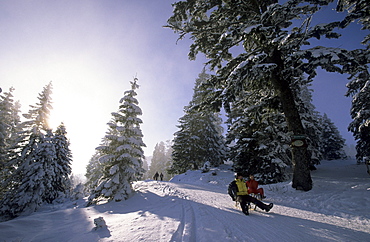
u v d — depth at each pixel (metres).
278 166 13.54
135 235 3.88
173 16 10.39
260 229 4.10
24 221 6.36
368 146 17.00
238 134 16.89
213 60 11.38
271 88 11.77
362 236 3.82
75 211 9.02
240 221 4.71
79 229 5.17
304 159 8.98
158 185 16.14
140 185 16.88
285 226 4.38
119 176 12.37
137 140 13.34
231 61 9.43
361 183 8.21
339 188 8.06
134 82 14.63
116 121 13.85
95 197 11.91
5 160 20.36
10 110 23.03
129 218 5.88
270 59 9.88
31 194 17.59
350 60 6.94
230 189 6.41
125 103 13.88
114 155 12.86
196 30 10.48
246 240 3.43
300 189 8.71
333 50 6.93
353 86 15.37
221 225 4.34
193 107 10.80
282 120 14.55
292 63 8.77
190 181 22.28
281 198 8.25
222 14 10.48
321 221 4.88
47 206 18.28
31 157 18.98
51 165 20.20
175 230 4.01
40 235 4.73
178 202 8.12
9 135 25.23
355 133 18.39
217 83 10.34
